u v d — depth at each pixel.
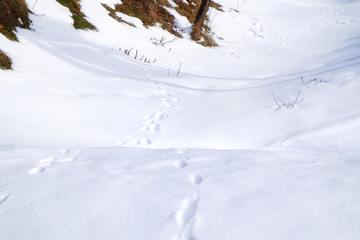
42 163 2.07
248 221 1.37
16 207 1.50
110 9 8.40
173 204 1.54
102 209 1.50
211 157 2.26
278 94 4.09
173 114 3.87
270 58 8.53
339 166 1.92
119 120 3.52
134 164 2.09
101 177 1.85
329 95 3.69
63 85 4.37
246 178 1.79
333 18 14.12
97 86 4.72
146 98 4.55
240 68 7.29
